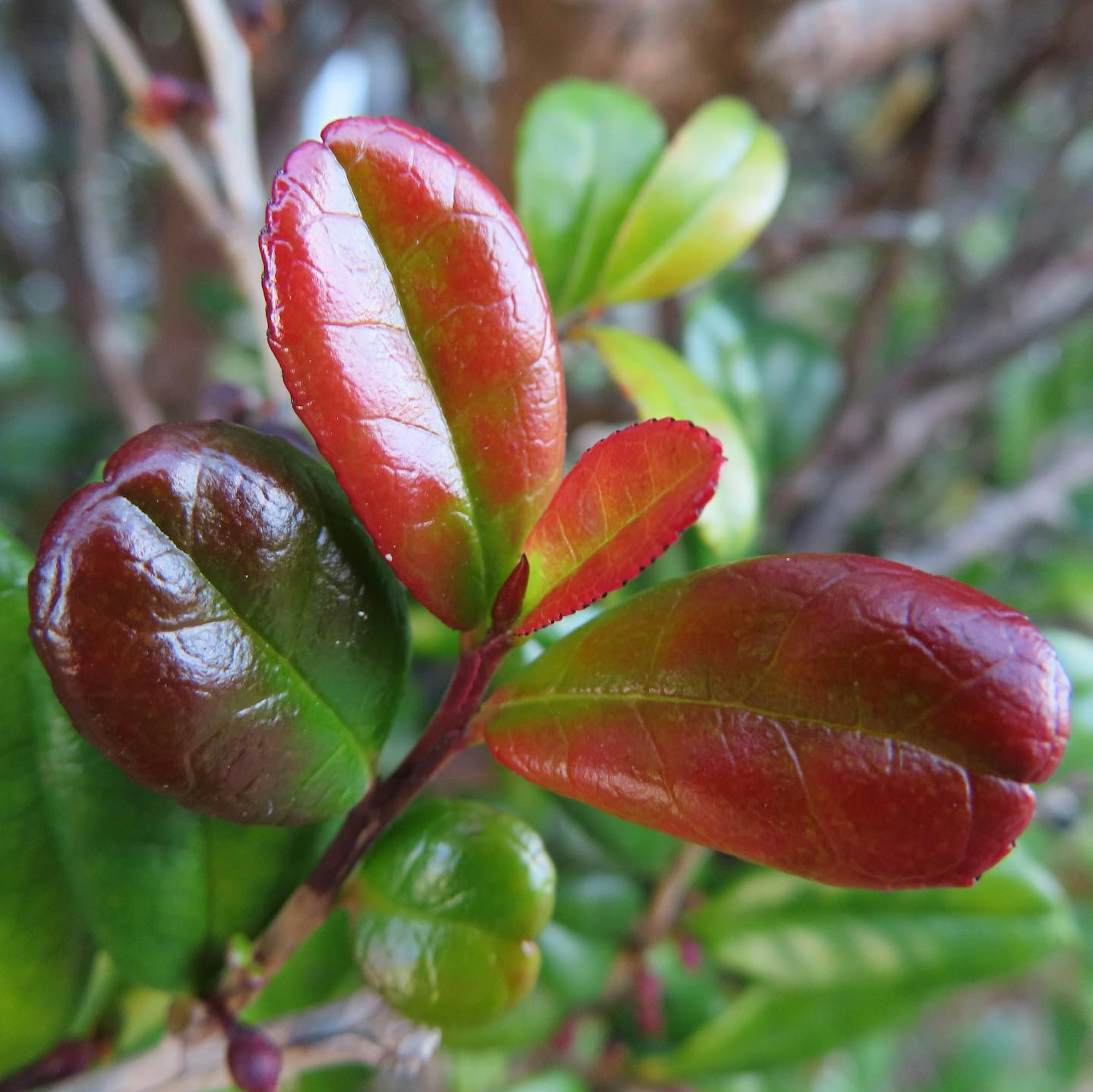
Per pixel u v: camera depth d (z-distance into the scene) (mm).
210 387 85
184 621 50
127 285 325
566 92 96
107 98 273
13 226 271
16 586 61
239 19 97
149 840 63
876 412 204
